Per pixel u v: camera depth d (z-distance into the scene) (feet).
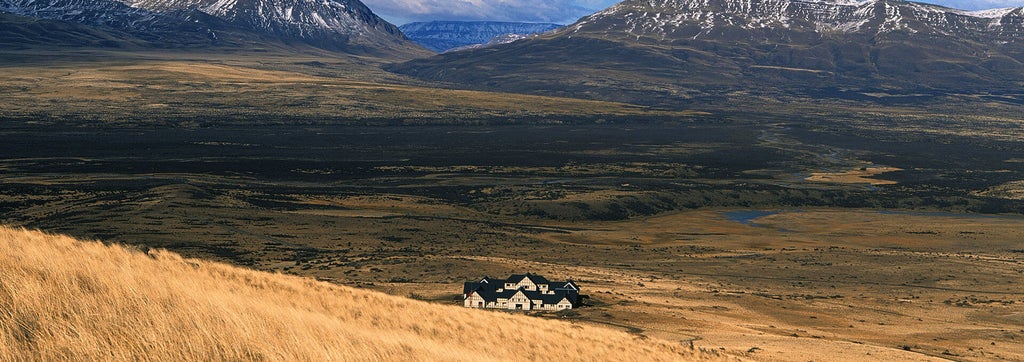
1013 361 248.52
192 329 74.74
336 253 426.51
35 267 79.87
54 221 488.85
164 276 105.81
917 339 275.80
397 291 317.83
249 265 380.17
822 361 215.72
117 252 119.65
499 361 117.19
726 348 225.35
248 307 93.35
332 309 144.97
